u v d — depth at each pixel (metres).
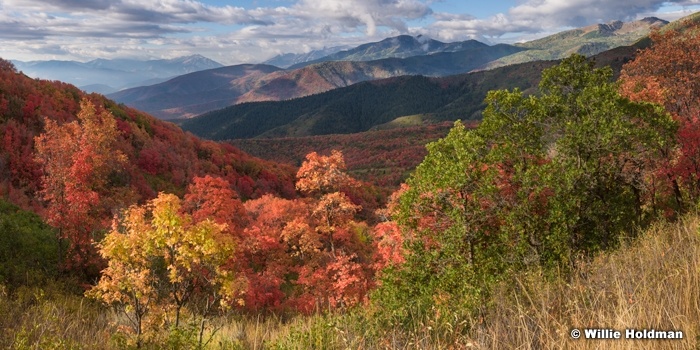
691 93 31.91
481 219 11.31
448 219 11.99
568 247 11.06
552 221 11.32
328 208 25.91
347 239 26.05
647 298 5.15
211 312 13.30
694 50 34.62
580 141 13.68
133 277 10.10
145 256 10.31
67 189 20.98
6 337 7.73
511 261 10.80
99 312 14.74
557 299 6.76
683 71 33.69
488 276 9.98
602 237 12.92
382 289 12.34
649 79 32.25
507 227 11.28
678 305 4.83
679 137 16.81
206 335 10.83
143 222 10.57
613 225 13.41
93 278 21.23
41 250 20.27
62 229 20.88
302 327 7.90
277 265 23.94
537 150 13.96
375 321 7.41
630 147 14.16
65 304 13.08
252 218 31.83
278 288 24.30
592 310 5.42
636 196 15.96
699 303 4.75
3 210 24.50
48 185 21.45
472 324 6.29
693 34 36.59
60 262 19.89
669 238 9.70
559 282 7.62
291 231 24.38
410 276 11.98
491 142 14.31
